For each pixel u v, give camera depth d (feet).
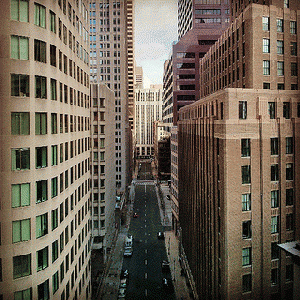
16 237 83.61
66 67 108.17
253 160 110.32
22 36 82.94
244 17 141.28
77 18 125.49
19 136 82.74
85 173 140.46
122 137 395.75
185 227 197.47
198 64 336.90
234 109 108.78
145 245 244.63
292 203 117.19
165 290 171.22
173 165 283.59
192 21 345.31
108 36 392.88
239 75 148.25
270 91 113.39
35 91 86.12
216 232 119.14
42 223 89.45
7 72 81.05
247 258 111.86
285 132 114.21
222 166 110.01
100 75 396.37
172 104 352.90
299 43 142.72
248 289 112.16
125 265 207.10
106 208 208.85
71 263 113.29
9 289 82.74
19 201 83.71
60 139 100.58
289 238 116.47
